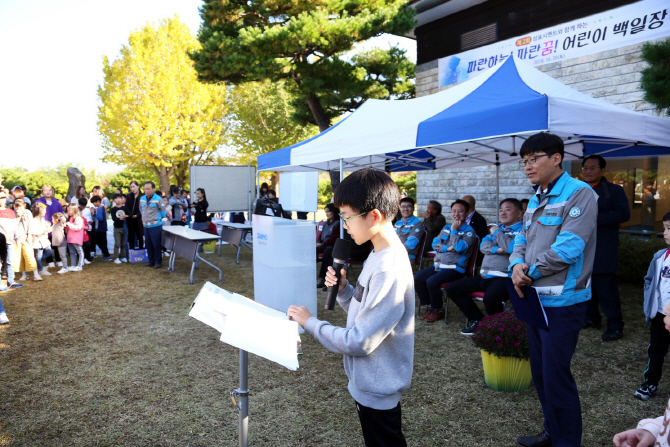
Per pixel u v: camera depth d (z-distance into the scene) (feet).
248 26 32.76
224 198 46.14
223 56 31.89
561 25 25.41
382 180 4.59
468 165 25.16
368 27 30.76
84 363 12.57
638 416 9.27
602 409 9.57
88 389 10.92
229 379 11.47
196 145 79.56
